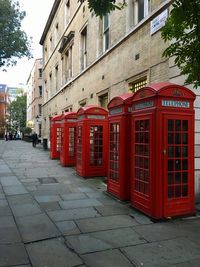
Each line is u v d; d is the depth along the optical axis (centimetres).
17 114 7569
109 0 414
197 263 416
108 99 1329
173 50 428
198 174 764
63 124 1399
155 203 588
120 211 651
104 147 1084
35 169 1290
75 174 1149
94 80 1527
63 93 2328
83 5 1741
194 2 352
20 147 2986
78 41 1872
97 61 1472
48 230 535
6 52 2572
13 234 516
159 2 922
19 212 643
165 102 601
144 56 1009
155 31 932
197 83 445
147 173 618
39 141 3994
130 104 739
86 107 1081
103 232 526
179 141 619
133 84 1123
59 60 2530
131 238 500
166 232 528
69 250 453
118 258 428
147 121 627
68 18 2248
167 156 599
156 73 929
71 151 1390
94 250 454
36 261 417
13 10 2462
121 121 738
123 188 730
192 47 403
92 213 636
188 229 544
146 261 420
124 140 735
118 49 1221
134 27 1067
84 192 835
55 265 406
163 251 452
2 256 432
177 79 806
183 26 410
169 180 605
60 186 920
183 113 620
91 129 1068
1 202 727
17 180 1021
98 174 1076
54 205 699
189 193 624
